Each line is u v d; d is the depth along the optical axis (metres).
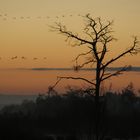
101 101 53.31
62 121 58.16
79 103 55.69
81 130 55.72
